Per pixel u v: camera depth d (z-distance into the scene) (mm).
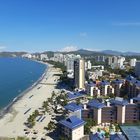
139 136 189875
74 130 181875
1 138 186625
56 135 194125
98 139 176625
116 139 173375
